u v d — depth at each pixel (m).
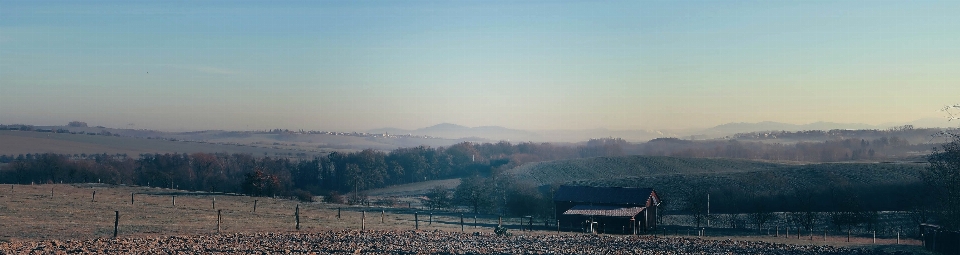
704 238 72.31
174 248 52.88
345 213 98.25
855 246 64.69
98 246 52.66
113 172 163.50
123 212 79.12
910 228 85.06
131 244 54.25
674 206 117.62
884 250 60.88
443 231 73.06
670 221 103.38
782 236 80.19
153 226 67.12
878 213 98.88
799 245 65.12
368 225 79.12
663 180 140.50
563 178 169.00
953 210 68.06
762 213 97.62
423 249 55.91
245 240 59.34
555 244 61.81
